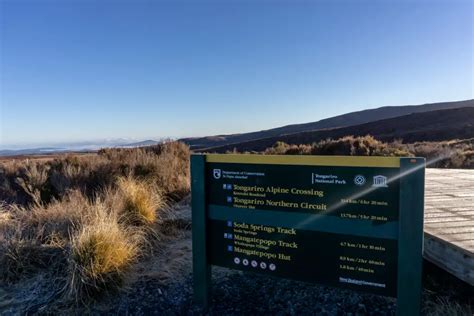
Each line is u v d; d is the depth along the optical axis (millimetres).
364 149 16438
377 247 2457
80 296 3084
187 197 6719
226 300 3154
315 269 2680
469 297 3094
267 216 2836
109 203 4988
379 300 3078
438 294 3156
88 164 8531
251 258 2932
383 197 2412
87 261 3201
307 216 2686
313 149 17703
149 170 7621
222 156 2980
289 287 3361
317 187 2633
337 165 2551
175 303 3100
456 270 2875
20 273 3475
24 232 4133
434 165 13938
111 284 3217
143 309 3016
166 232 4793
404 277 2357
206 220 3070
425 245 3330
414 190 2295
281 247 2803
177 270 3676
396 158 2346
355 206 2508
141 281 3438
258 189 2857
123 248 3539
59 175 7152
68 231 3955
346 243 2559
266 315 2908
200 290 3053
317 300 3109
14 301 3104
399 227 2357
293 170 2713
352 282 2559
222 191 3014
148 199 5082
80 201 5230
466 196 5176
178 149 11180
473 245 2875
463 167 13195
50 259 3617
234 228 2982
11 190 6695
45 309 2992
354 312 2910
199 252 3068
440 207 4434
